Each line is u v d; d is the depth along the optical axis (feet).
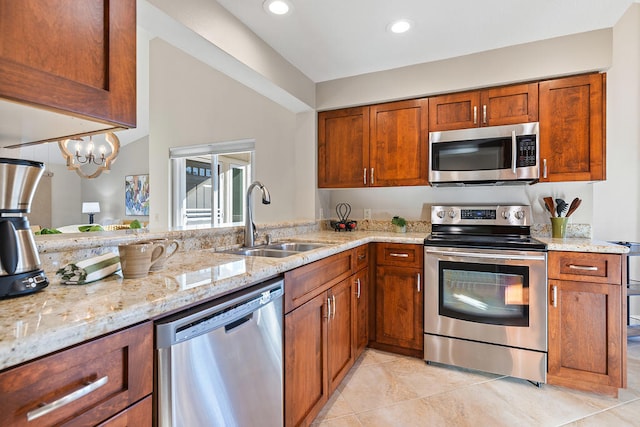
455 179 8.04
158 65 15.19
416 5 6.05
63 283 3.30
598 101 7.08
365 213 10.49
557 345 6.62
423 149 8.58
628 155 9.89
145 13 4.87
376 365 7.61
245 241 6.66
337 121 9.57
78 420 2.23
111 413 2.44
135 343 2.64
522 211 8.21
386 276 8.21
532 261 6.70
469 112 8.13
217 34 5.87
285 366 4.63
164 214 14.97
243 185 13.33
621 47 9.92
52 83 2.61
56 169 24.47
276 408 4.41
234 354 3.66
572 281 6.50
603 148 7.04
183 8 5.20
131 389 2.60
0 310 2.49
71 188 25.27
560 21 6.63
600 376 6.35
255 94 12.58
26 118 2.96
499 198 8.89
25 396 1.97
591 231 8.01
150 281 3.47
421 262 7.82
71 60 2.75
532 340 6.75
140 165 23.07
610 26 6.83
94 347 2.34
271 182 12.19
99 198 24.97
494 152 7.71
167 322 2.89
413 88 8.54
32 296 2.89
